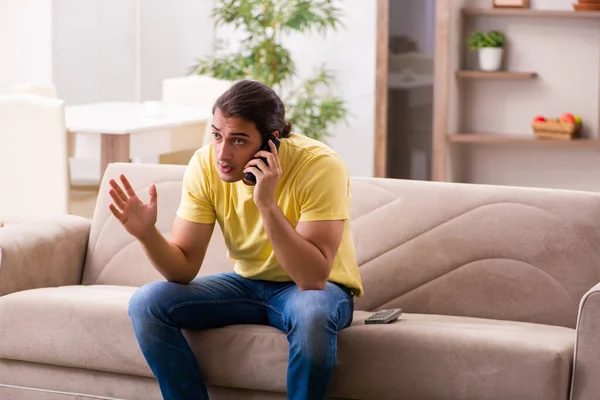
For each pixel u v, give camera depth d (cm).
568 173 727
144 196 366
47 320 311
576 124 699
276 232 274
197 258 299
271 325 298
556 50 716
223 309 296
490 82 734
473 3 732
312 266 277
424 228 334
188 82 673
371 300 334
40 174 527
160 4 891
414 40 707
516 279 322
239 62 794
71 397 315
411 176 719
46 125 521
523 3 707
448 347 275
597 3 683
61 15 783
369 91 831
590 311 264
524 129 729
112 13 841
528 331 291
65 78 795
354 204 345
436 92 701
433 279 330
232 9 812
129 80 871
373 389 283
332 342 273
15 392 321
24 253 337
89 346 306
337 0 826
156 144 561
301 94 836
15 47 768
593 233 317
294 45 840
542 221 322
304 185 284
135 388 308
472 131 741
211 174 297
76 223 371
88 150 549
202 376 294
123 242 365
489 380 271
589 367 264
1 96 525
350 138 841
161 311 286
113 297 318
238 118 274
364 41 827
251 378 289
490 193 332
